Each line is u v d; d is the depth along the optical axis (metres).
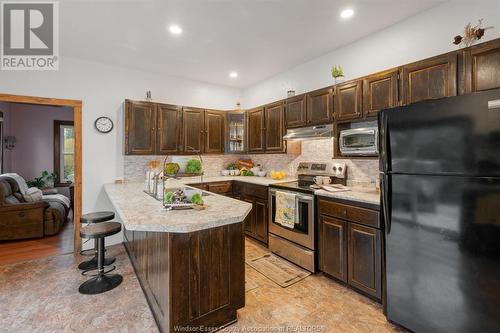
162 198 2.27
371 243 2.18
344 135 2.72
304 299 2.26
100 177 3.58
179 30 2.71
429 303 1.67
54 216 4.17
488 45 1.79
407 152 1.75
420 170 1.68
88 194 3.50
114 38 2.86
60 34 2.75
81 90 3.44
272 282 2.56
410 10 2.41
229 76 4.25
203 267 1.75
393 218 1.86
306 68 3.65
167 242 1.64
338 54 3.21
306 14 2.45
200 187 3.73
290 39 2.95
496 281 1.40
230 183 4.07
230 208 1.97
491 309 1.42
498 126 1.37
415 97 2.21
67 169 6.57
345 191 2.65
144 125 3.62
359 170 3.02
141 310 2.10
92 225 2.52
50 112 6.35
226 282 1.87
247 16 2.46
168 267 1.62
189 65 3.73
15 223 3.82
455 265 1.54
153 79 4.01
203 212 1.84
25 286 2.49
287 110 3.53
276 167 4.33
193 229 1.54
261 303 2.20
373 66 2.84
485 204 1.42
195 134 4.08
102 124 3.58
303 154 3.79
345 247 2.41
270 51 3.28
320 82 3.46
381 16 2.50
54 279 2.63
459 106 1.51
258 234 3.60
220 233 1.83
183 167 4.11
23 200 4.16
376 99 2.49
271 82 4.29
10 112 5.88
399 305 1.85
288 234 3.03
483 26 2.08
